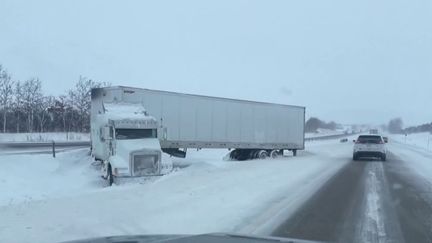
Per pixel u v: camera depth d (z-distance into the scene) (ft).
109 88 90.02
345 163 103.81
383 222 36.09
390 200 47.78
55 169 85.10
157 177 72.84
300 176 70.90
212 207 40.52
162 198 44.27
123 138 74.49
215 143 108.06
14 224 31.17
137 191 48.78
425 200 47.96
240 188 53.26
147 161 72.90
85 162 92.68
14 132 196.34
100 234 29.48
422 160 118.62
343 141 289.74
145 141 75.05
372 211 40.98
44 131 204.03
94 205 39.42
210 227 32.63
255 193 50.29
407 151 173.78
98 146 83.97
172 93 98.53
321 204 44.45
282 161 104.47
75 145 147.74
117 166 71.31
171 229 31.65
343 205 44.06
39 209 37.04
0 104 194.80
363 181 65.82
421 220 37.06
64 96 208.95
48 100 207.10
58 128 207.62
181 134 100.94
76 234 29.22
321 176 72.33
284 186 57.52
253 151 122.62
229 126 111.45
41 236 28.40
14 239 27.50
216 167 85.10
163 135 81.92
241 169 77.25
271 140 123.85
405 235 31.68
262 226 33.60
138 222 33.42
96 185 75.72
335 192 53.47
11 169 76.43
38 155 91.40
